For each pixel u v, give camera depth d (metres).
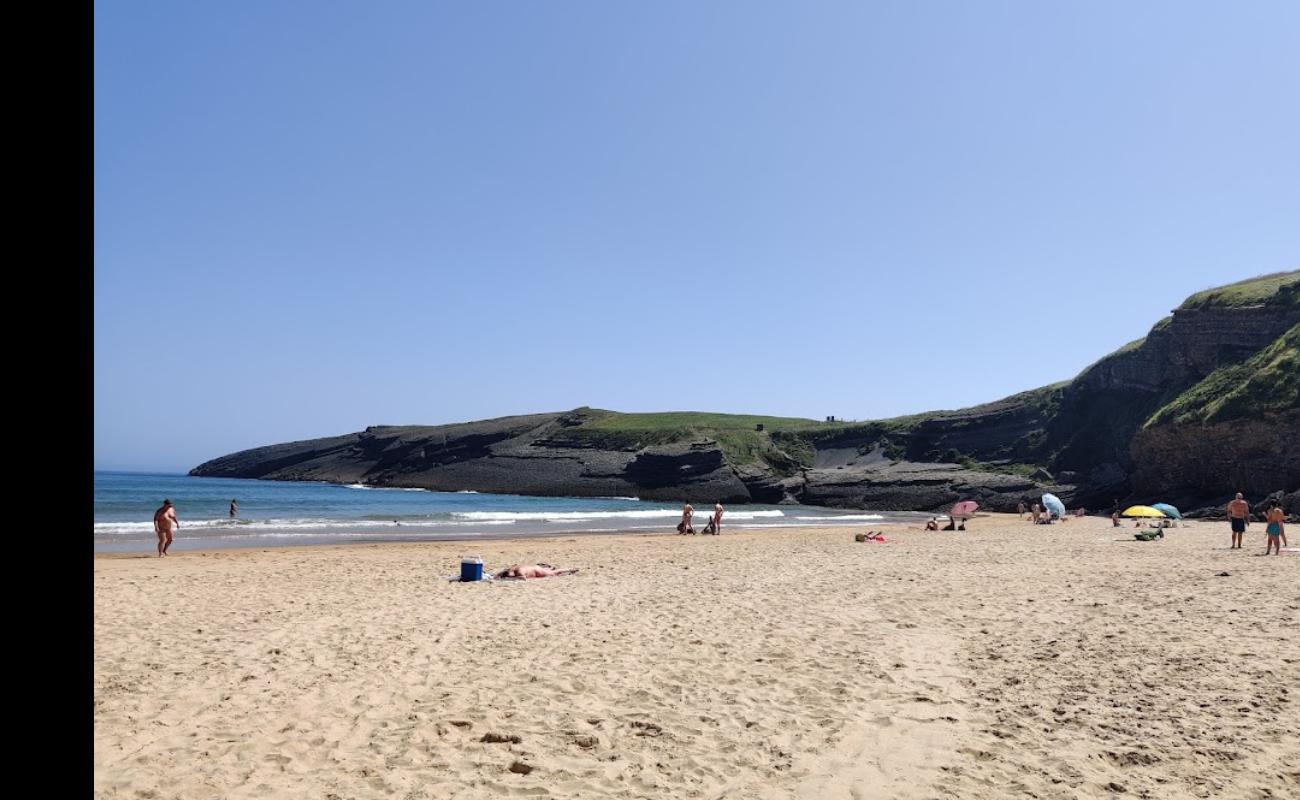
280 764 5.69
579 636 10.04
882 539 28.03
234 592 13.80
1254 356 49.19
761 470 95.44
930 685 7.71
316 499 71.19
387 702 7.17
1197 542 25.66
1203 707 6.89
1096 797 5.17
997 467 79.81
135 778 5.38
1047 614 11.23
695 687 7.71
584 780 5.48
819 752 6.00
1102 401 72.19
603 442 114.56
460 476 115.81
